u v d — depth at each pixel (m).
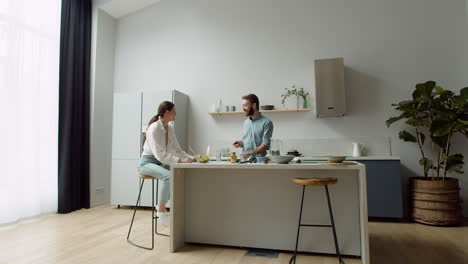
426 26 3.96
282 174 2.47
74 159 4.25
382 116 4.01
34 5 3.80
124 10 5.05
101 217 3.78
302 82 4.32
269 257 2.32
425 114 3.64
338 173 2.35
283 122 4.34
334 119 4.16
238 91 4.57
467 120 3.16
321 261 2.22
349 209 2.31
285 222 2.45
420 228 3.18
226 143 4.57
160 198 2.73
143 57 5.06
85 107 4.49
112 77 5.09
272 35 4.50
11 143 3.43
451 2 3.89
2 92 3.35
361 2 4.20
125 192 4.33
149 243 2.70
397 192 3.46
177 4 4.98
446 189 3.28
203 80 4.75
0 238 2.84
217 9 4.79
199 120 4.71
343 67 3.86
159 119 2.97
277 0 4.53
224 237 2.60
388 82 4.03
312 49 4.32
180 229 2.63
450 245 2.56
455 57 3.84
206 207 2.67
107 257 2.33
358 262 2.19
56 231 3.10
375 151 3.98
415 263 2.14
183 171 2.74
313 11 4.37
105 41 4.94
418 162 3.85
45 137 3.92
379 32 4.11
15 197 3.44
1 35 3.37
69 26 4.25
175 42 4.94
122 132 4.42
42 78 3.91
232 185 2.61
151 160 2.89
